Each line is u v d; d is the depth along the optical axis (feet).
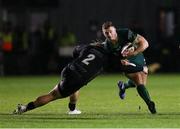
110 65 97.50
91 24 268.21
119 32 96.07
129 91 150.30
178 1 268.62
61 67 246.88
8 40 245.86
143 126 85.76
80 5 270.05
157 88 163.22
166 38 261.85
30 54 249.55
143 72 101.14
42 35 246.06
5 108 112.68
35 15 268.41
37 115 99.35
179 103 120.47
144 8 271.49
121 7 271.90
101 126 85.76
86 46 97.40
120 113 102.47
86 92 150.51
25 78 216.54
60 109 109.40
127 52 96.07
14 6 264.72
